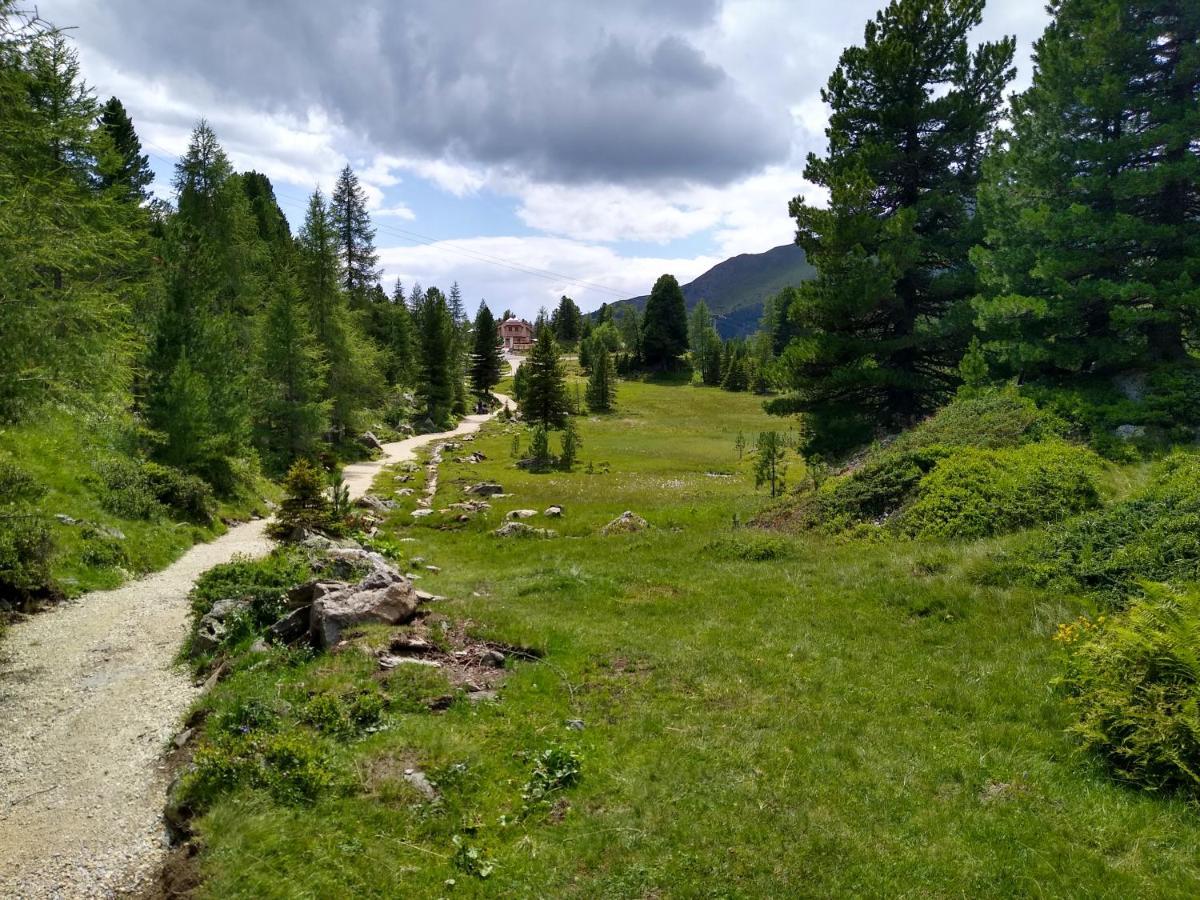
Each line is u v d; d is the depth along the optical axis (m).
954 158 29.55
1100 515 13.69
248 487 30.83
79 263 12.05
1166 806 6.64
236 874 5.98
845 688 9.60
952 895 5.72
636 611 13.55
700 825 6.66
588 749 8.09
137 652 12.33
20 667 11.60
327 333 52.84
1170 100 21.16
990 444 20.19
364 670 9.42
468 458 54.78
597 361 95.56
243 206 44.28
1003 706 8.82
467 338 138.00
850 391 30.69
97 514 19.23
